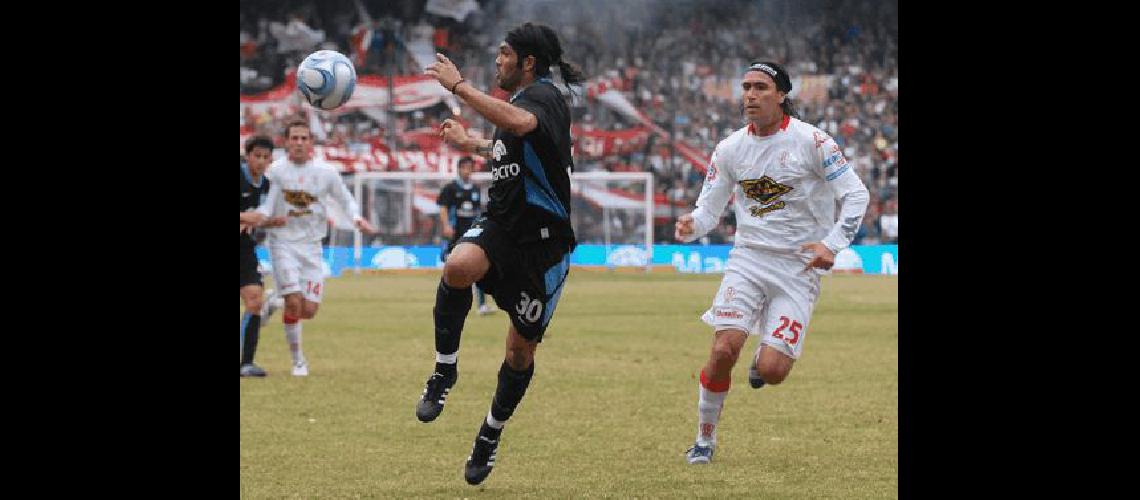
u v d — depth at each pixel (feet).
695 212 90.53
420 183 397.60
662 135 452.76
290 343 131.34
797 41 487.61
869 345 164.55
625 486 76.43
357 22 467.52
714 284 315.58
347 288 294.87
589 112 460.14
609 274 373.81
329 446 89.81
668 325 195.42
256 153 127.44
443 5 474.08
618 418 102.78
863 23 489.67
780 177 86.48
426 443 91.20
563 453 87.61
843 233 84.02
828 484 76.95
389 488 75.97
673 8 485.15
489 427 75.77
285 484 76.79
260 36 457.27
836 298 261.85
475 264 72.23
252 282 129.70
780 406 109.09
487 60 475.31
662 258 401.08
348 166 416.05
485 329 191.31
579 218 402.93
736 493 74.43
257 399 112.78
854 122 474.90
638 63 476.54
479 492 74.95
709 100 471.62
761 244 87.56
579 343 166.40
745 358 151.23
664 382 125.70
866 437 93.50
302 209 130.62
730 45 485.15
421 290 286.25
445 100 445.78
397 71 469.98
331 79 79.87
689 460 83.97
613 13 483.92
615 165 443.32
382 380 126.72
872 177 452.76
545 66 74.54
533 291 73.77
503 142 72.84
